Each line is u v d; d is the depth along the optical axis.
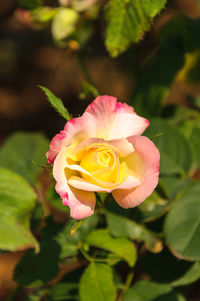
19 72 2.50
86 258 0.66
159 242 0.65
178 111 0.81
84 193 0.53
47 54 2.56
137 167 0.53
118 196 0.54
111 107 0.54
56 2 0.81
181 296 0.66
